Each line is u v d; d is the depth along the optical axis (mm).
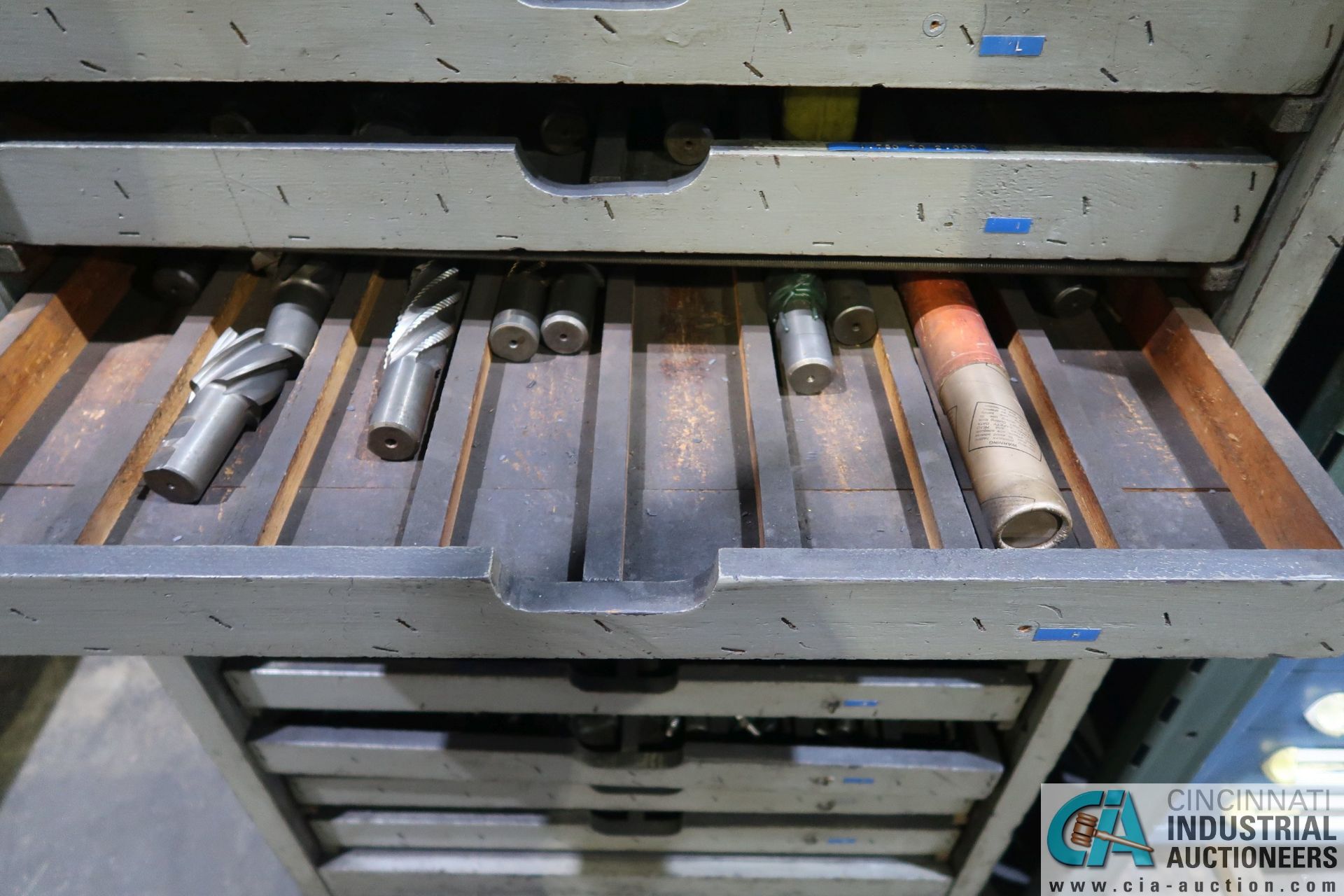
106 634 692
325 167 752
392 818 1277
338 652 717
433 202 777
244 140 760
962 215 776
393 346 869
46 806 1607
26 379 835
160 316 948
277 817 1214
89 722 1733
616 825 1261
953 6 661
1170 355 865
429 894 1379
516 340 899
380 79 707
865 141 876
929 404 839
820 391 887
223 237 800
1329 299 986
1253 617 656
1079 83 700
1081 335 936
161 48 688
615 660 1082
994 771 1119
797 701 1036
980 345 834
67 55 691
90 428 841
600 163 872
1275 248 776
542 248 809
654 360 934
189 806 1608
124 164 750
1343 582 617
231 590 646
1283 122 713
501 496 810
